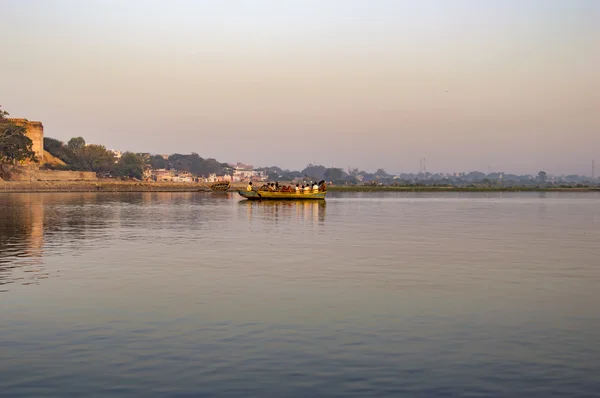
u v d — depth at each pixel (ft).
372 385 40.86
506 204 343.26
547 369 43.93
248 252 104.42
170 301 64.13
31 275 79.87
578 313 59.82
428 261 94.48
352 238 129.90
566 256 101.50
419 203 351.25
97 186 582.76
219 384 40.88
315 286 72.90
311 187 369.50
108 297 66.03
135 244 116.26
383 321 56.44
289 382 41.29
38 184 541.34
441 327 54.54
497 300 65.62
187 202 328.08
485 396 39.19
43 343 49.24
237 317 57.62
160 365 44.34
